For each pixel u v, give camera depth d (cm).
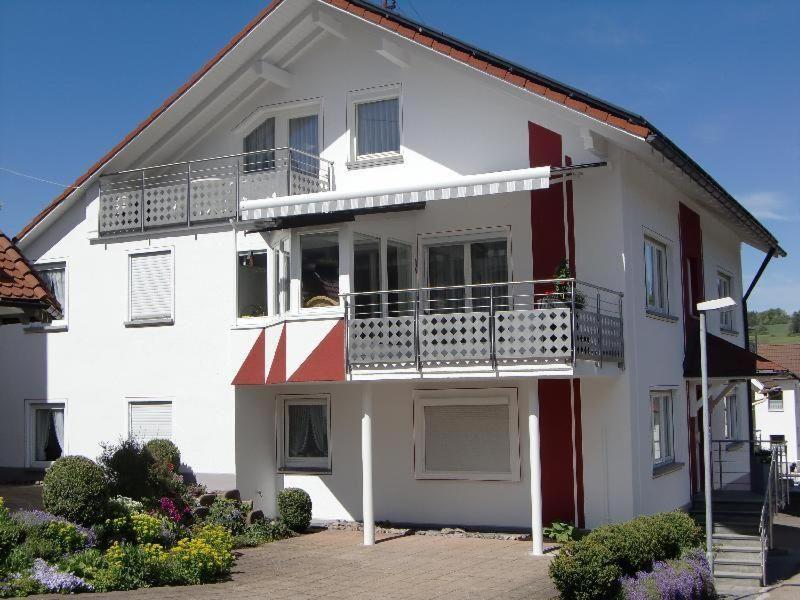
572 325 1698
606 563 1370
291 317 1958
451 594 1373
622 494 1894
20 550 1289
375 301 1992
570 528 1881
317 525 2125
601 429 1923
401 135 2111
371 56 2164
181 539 1611
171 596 1260
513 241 2020
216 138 2350
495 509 1998
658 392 2166
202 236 2236
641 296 2034
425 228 2103
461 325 1781
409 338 1819
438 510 2047
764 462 2600
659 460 2139
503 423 2011
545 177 1727
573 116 1831
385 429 2112
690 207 2503
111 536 1452
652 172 2155
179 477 1959
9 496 1786
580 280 1884
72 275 2408
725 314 3008
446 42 1955
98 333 2358
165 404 2255
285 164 2177
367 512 1845
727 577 1828
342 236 1919
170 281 2273
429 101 2092
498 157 2014
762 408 5766
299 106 2239
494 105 2027
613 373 1875
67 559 1306
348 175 2166
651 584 1406
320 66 2222
